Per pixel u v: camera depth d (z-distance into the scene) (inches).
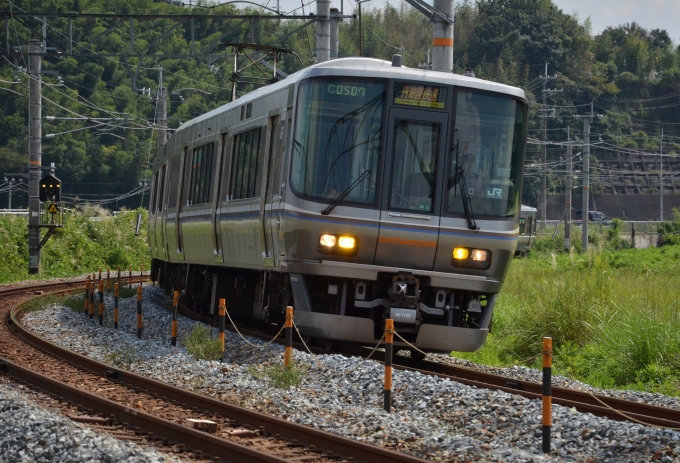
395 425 1186.0
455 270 1775.3
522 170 1833.2
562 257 5132.9
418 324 1792.6
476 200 1774.1
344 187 1737.2
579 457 1066.7
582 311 2242.9
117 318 2559.1
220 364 1737.2
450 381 1451.8
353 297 1830.7
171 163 2982.3
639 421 1214.9
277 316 2100.1
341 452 1053.8
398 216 1733.5
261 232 1961.1
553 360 2121.1
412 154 1750.7
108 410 1275.8
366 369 1562.5
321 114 1759.4
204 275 2716.5
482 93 1787.6
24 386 1524.4
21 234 5546.3
